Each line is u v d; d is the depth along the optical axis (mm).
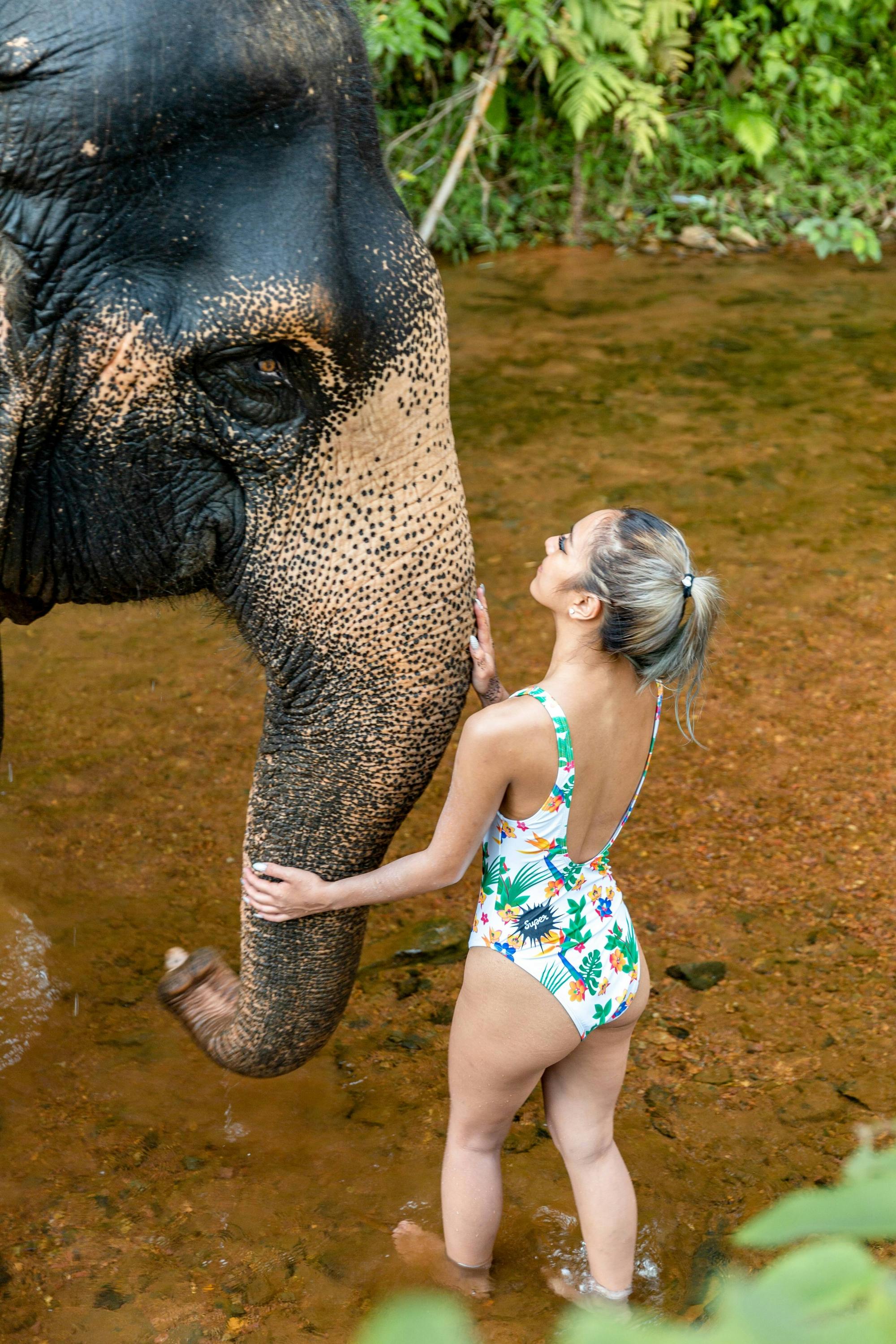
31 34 1949
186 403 2107
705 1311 2326
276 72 1976
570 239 10352
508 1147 2768
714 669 4801
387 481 2131
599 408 7207
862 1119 2777
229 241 2010
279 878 2230
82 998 3238
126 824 3986
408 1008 3219
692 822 3949
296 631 2197
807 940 3395
